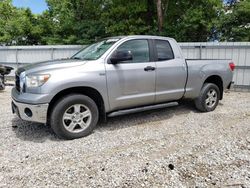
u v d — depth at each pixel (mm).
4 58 13602
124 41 4922
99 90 4559
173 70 5438
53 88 4125
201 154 3797
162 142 4273
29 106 4137
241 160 3602
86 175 3227
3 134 4660
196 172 3295
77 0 17484
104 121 4984
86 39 16031
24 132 4766
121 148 4039
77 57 5219
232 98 8070
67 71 4297
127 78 4824
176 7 16500
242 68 9414
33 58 12867
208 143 4207
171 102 5652
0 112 6223
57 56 12297
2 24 20594
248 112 6148
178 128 5004
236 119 5551
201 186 2977
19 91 4508
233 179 3117
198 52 9922
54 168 3404
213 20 14438
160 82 5266
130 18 15555
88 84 4422
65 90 4391
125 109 5016
